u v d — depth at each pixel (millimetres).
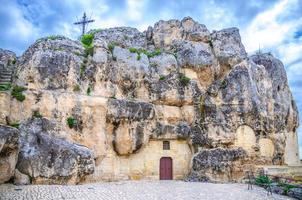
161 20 40812
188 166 33531
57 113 27734
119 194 20312
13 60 32031
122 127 30625
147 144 32844
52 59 29172
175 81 34188
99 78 30922
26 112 27234
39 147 24828
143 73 33438
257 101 33469
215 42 37469
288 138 38156
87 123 28766
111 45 34031
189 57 35656
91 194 19766
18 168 23578
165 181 30656
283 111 36219
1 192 18516
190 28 39188
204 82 36031
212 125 32781
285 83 39344
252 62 36125
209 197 20219
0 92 26203
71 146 25812
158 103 33750
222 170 30375
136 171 31750
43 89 28359
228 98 33344
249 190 24156
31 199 16734
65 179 24438
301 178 28719
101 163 29344
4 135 19359
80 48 31625
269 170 29094
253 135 32719
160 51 36531
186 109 34250
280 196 21875
